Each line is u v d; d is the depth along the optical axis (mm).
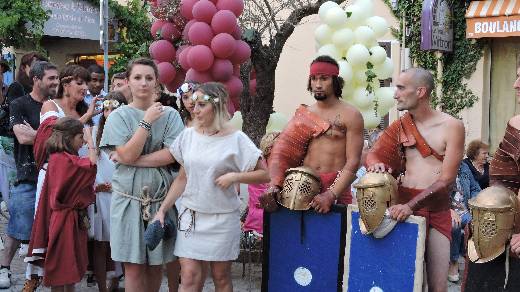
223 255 4434
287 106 11727
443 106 11203
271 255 4562
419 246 4008
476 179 7570
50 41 14070
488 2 10406
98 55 13781
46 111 5379
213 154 4363
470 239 3762
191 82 5430
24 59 6664
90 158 5016
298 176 4316
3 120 6355
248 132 7484
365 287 4203
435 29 10477
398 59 11242
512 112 10859
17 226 5766
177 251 4508
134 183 4508
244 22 7254
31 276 5277
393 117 10422
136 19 12484
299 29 11492
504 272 3578
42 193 5078
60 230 4961
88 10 12086
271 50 7355
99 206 5391
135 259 4480
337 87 4496
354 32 6918
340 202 4594
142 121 4406
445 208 4215
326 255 4387
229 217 4445
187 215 4457
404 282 4066
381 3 11469
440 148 4168
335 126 4469
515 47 10742
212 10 6312
